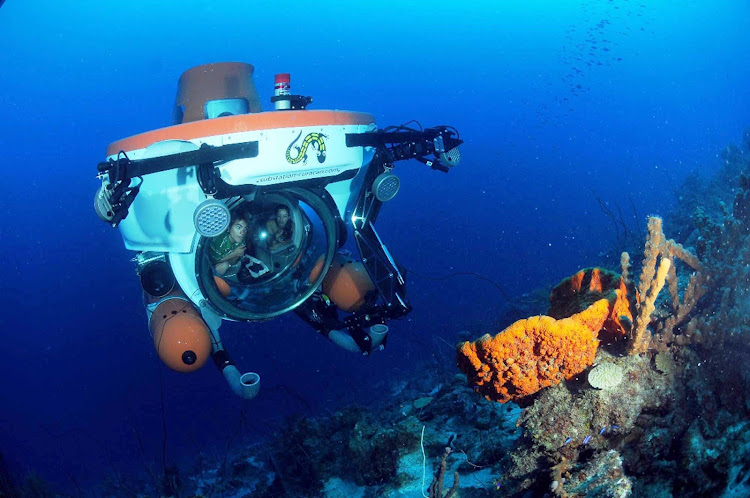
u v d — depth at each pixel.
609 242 13.75
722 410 2.92
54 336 25.33
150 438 11.46
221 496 5.77
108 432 12.62
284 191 3.79
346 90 104.56
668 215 13.01
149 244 3.75
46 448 12.32
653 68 98.06
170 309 3.94
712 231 3.75
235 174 3.43
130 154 3.58
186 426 11.69
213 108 4.31
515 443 3.22
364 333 4.49
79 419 14.51
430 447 4.25
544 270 15.47
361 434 4.46
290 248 4.09
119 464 9.77
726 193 10.52
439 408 5.21
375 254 4.25
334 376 11.13
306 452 5.18
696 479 2.81
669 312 3.26
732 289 3.13
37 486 6.71
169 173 3.52
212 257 3.77
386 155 4.18
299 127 3.54
